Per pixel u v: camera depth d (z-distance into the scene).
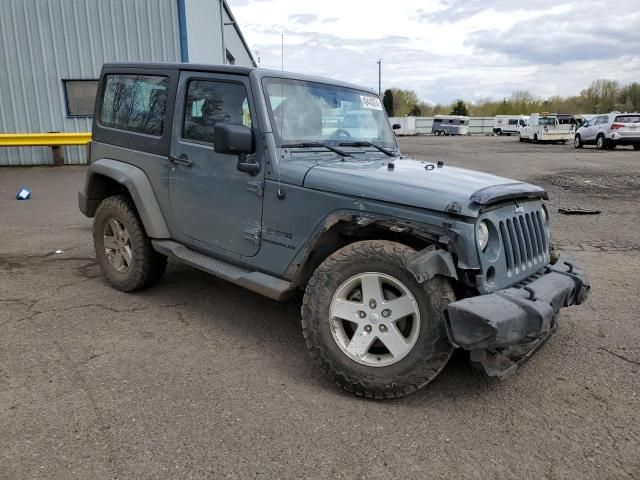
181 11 15.34
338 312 3.20
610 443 2.78
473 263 2.93
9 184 12.33
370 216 3.18
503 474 2.53
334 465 2.56
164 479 2.44
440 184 3.20
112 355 3.69
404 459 2.62
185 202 4.29
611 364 3.68
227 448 2.68
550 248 3.91
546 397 3.23
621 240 7.52
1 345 3.81
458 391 3.28
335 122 4.24
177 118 4.32
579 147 30.02
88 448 2.65
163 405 3.06
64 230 7.67
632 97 78.69
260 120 3.69
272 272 3.73
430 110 101.38
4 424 2.83
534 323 2.84
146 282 4.86
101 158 5.12
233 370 3.51
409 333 3.14
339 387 3.29
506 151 26.69
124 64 4.96
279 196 3.57
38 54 15.27
